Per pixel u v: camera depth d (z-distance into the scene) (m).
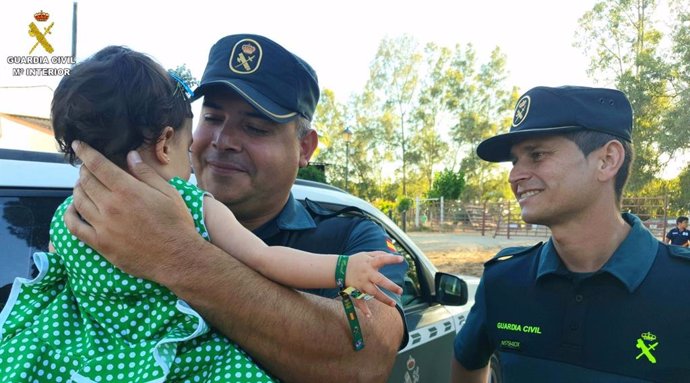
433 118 50.28
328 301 1.37
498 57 49.59
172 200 1.17
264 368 1.28
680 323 1.35
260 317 1.20
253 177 1.68
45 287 1.24
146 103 1.14
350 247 1.69
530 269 1.61
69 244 1.17
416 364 2.49
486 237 24.83
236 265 1.21
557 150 1.47
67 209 1.20
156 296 1.16
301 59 1.75
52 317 1.15
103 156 1.14
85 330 1.14
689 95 27.58
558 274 1.50
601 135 1.45
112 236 1.12
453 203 31.41
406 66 50.22
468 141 49.28
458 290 2.55
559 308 1.51
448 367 2.83
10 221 1.47
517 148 1.56
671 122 27.64
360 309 1.27
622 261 1.42
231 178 1.68
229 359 1.16
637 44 31.98
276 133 1.69
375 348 1.39
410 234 27.05
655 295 1.38
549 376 1.50
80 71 1.13
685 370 1.34
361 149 50.16
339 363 1.32
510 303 1.61
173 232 1.15
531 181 1.50
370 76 50.88
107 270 1.15
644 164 28.47
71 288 1.21
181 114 1.25
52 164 1.60
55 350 1.11
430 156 50.09
